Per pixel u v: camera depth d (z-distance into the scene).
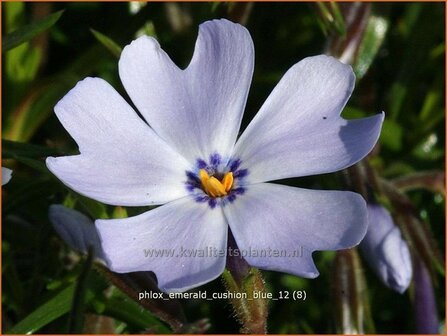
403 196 0.05
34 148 0.05
